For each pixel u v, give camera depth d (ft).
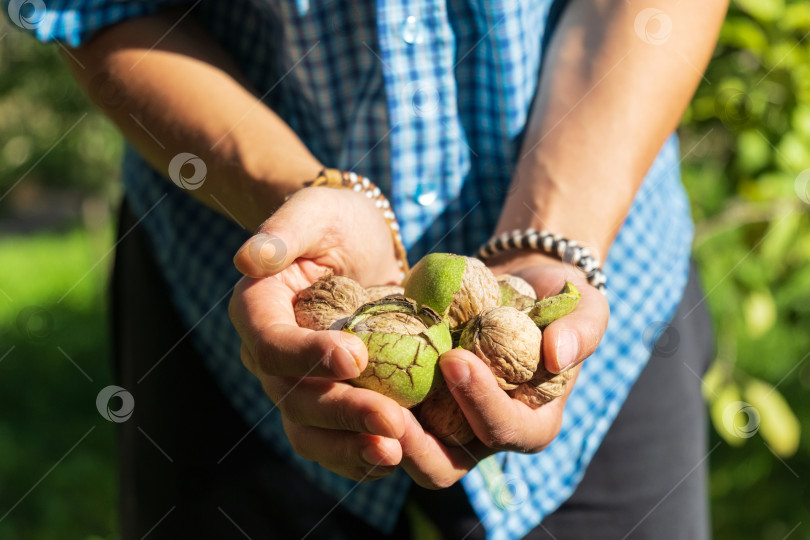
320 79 2.51
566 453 2.53
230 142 2.39
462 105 2.51
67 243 11.23
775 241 3.62
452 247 2.56
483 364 2.08
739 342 5.20
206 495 2.62
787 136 3.44
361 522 2.62
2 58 5.99
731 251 4.27
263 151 2.38
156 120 2.45
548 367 2.15
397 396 2.12
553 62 2.55
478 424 2.10
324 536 2.61
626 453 2.56
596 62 2.49
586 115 2.46
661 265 2.59
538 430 2.16
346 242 2.28
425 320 2.21
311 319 2.19
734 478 4.56
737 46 3.43
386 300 2.20
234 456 2.60
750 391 3.83
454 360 2.07
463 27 2.45
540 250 2.40
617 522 2.56
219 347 2.60
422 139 2.50
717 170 4.09
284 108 2.62
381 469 2.12
